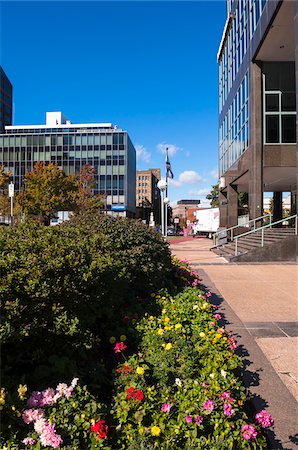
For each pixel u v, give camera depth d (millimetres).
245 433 2496
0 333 2467
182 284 7602
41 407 2410
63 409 2402
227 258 15750
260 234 18719
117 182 87125
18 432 2232
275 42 20000
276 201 36781
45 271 2859
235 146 28203
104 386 3102
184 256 18297
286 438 2854
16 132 94375
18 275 2719
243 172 24609
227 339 4016
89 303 3346
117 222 6691
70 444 2250
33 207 43562
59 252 3117
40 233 3652
